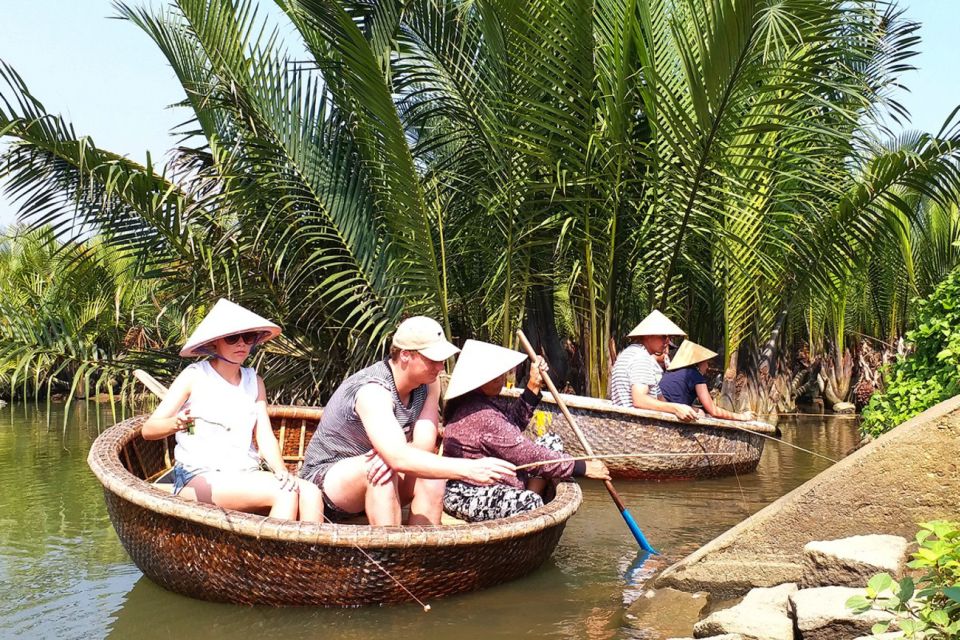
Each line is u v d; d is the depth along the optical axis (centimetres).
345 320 981
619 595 404
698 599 389
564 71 830
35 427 1259
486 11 844
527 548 419
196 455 421
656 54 920
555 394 516
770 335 1136
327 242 973
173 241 941
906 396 559
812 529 380
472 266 1034
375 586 383
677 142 848
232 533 378
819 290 1042
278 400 1055
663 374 791
